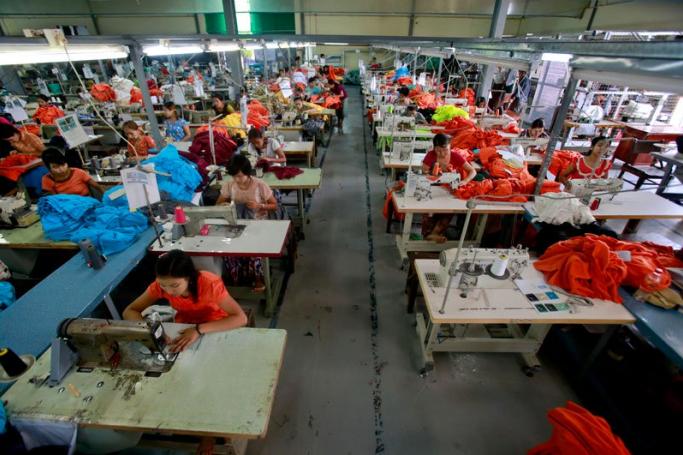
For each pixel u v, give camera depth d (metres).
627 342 2.28
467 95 8.03
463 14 10.91
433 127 5.86
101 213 2.58
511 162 3.70
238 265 2.88
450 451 1.97
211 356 1.54
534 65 2.74
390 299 3.12
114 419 1.28
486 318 1.87
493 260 2.05
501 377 2.42
